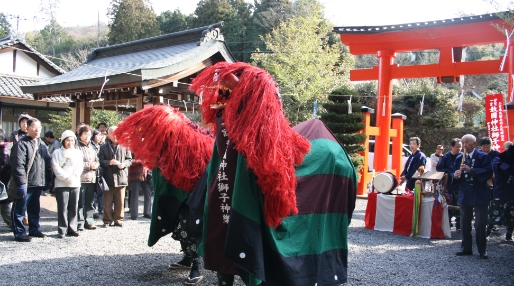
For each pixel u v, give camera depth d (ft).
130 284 13.34
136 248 18.11
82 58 108.99
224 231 9.98
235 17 107.04
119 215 22.86
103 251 17.47
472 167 18.11
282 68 66.85
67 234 20.34
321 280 10.66
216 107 10.62
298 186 10.42
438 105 71.97
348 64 82.23
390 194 24.62
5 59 49.39
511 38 32.07
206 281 13.71
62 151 19.92
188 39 34.22
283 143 9.30
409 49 38.34
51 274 14.21
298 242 10.19
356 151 37.29
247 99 9.43
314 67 65.36
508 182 20.93
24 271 14.46
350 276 14.92
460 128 68.80
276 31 74.54
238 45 103.24
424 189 22.97
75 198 20.31
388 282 14.39
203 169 12.85
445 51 37.01
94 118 45.21
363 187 38.58
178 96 32.48
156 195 13.43
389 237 22.35
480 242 18.01
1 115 46.55
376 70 40.81
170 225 13.60
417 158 24.99
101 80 27.61
